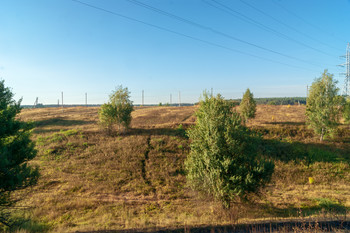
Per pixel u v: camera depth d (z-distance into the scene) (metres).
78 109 65.25
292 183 21.52
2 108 12.00
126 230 11.28
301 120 40.78
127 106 33.59
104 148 28.33
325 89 29.14
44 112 57.69
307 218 11.94
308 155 26.59
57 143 29.80
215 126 14.08
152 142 30.05
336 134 31.78
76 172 22.36
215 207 15.50
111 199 17.34
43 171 22.25
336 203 16.56
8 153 10.64
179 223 12.30
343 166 24.11
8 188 10.53
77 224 12.95
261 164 14.12
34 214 14.09
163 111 57.81
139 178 21.58
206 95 15.70
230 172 13.81
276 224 11.14
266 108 59.28
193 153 15.19
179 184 20.69
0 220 11.53
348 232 9.38
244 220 12.64
